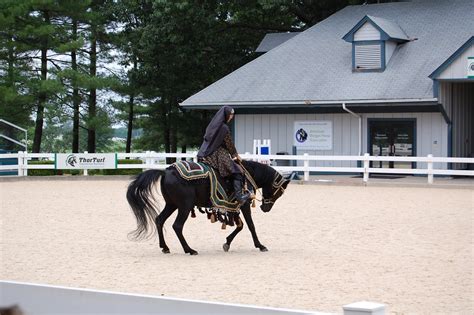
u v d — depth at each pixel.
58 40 49.81
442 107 35.34
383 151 37.66
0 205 25.33
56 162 38.91
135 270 13.94
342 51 41.28
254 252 15.97
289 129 39.62
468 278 12.91
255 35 54.34
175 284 12.60
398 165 37.25
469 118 39.12
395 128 37.28
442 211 22.91
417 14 41.88
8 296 8.34
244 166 15.55
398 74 37.84
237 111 40.62
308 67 40.78
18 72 48.88
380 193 29.33
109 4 52.72
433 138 36.38
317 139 38.97
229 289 12.16
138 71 51.19
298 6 53.34
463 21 40.38
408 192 29.73
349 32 39.09
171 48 49.50
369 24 38.75
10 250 16.28
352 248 16.27
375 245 16.62
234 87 40.78
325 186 33.03
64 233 18.84
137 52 50.88
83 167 38.91
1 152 41.06
